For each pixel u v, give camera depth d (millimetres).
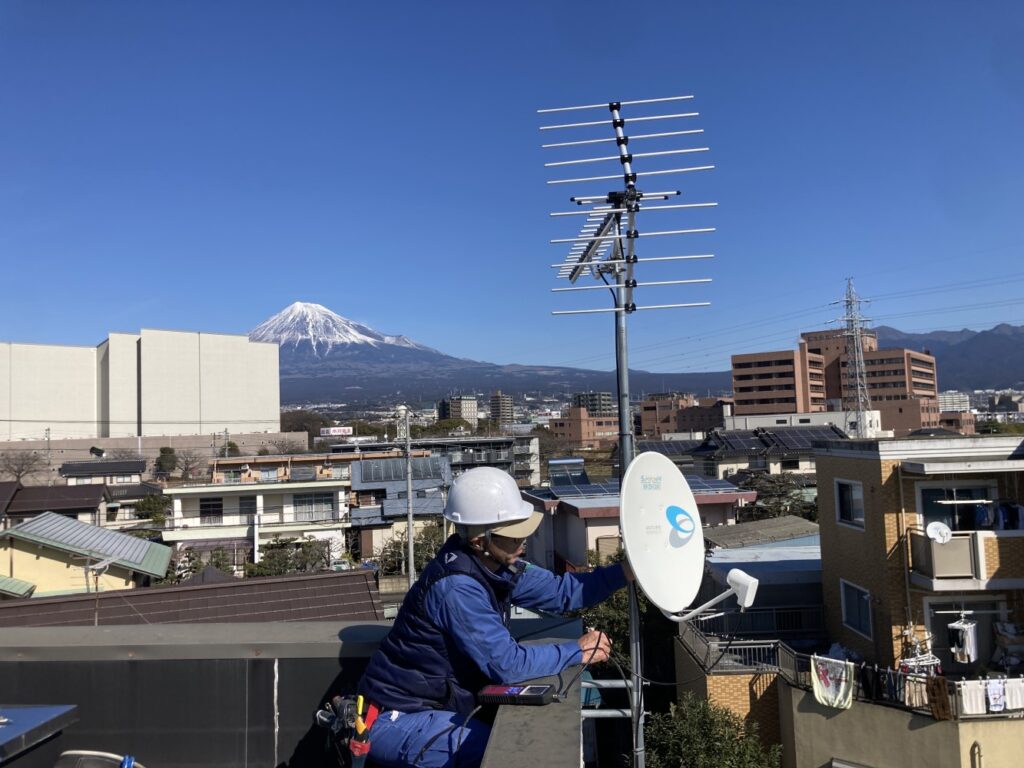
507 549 2352
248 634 3002
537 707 2070
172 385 80188
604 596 2795
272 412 87062
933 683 10156
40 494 36719
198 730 2902
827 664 11094
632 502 2877
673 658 14719
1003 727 9812
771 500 32344
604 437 96500
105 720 2928
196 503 32188
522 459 62156
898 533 12328
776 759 10844
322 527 32000
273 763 2887
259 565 28672
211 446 73625
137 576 20328
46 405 77875
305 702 2887
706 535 20016
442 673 2273
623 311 4148
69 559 19562
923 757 10156
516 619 3178
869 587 12906
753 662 12602
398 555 30812
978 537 11523
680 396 108875
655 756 10523
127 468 55188
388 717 2268
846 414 57031
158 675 2926
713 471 44656
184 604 14250
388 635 2398
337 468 37500
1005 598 11945
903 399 88812
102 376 80438
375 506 33156
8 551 19188
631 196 4180
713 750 10391
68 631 3096
